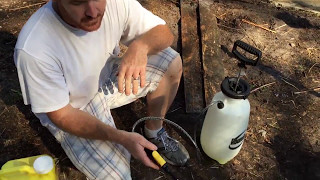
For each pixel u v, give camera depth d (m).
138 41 1.59
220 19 2.79
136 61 1.54
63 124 1.45
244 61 1.52
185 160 1.94
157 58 1.74
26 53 1.28
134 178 1.92
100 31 1.47
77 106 1.65
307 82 2.41
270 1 2.96
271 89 2.35
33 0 2.86
